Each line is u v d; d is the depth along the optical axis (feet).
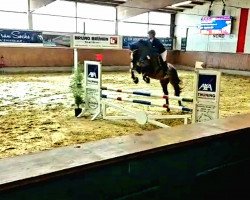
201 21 62.59
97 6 59.82
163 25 69.15
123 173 4.68
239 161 6.62
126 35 64.23
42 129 17.31
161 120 20.40
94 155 4.52
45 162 4.21
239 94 33.30
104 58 59.47
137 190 4.93
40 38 48.67
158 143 5.16
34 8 51.49
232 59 57.98
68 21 57.16
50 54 53.47
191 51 65.31
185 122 17.01
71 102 25.68
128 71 59.67
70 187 4.14
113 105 19.08
